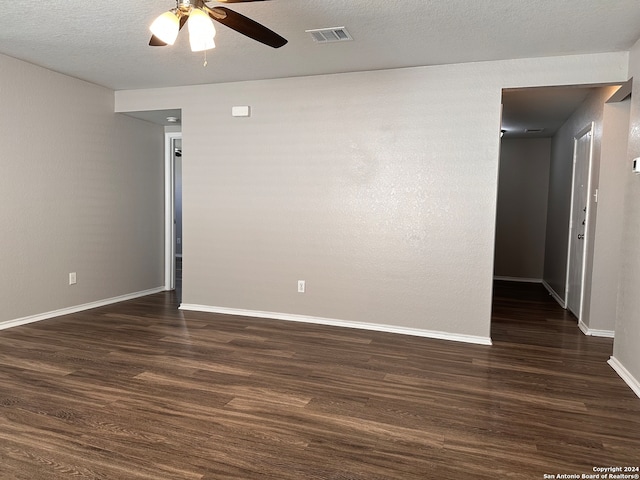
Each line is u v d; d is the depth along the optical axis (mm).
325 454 2113
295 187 4480
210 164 4805
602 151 4117
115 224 5246
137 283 5637
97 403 2605
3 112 3938
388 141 4137
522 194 7504
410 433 2324
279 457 2082
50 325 4215
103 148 5027
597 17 2871
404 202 4117
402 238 4141
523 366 3352
